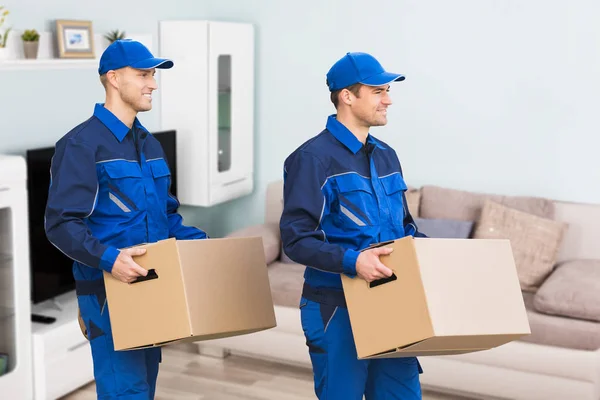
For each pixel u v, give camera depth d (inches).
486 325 83.3
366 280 86.2
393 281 84.6
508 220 158.4
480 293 84.4
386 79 91.4
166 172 104.2
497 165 176.4
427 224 165.2
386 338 85.6
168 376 153.3
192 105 179.8
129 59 97.3
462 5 174.6
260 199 200.8
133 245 98.0
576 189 170.6
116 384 96.9
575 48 166.6
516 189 175.5
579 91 167.5
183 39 177.9
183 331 88.0
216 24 176.9
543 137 171.8
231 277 93.6
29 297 134.0
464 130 178.2
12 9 140.2
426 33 178.4
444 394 147.1
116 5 166.1
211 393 146.1
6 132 143.2
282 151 196.4
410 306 83.1
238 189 191.9
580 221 160.1
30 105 147.9
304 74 191.3
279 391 147.3
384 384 98.2
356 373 94.2
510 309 85.4
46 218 94.2
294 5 189.6
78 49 150.1
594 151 167.9
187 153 181.9
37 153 141.6
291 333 153.6
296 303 152.9
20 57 141.9
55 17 149.9
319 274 94.7
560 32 167.5
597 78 165.6
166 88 181.6
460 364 140.3
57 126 154.7
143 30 174.9
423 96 180.7
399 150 184.7
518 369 136.4
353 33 185.0
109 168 96.6
